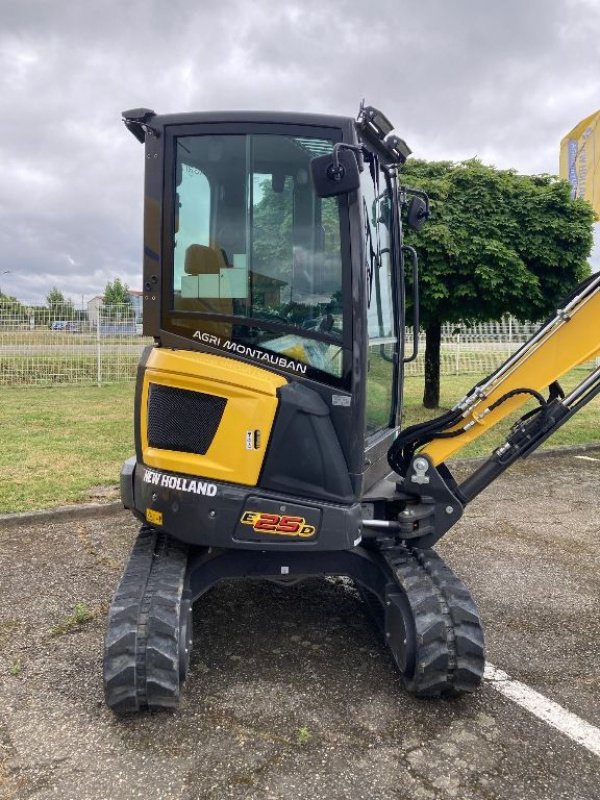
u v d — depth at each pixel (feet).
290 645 12.37
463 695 10.71
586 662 11.89
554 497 22.62
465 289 29.48
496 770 9.00
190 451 10.60
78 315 49.90
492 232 29.91
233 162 10.96
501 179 30.94
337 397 10.55
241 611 13.76
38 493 21.11
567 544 18.07
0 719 10.01
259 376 10.37
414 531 11.48
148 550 11.48
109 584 14.92
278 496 10.28
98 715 10.11
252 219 10.94
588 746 9.52
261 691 10.80
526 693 10.85
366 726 9.90
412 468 11.60
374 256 12.16
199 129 10.98
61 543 17.51
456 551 17.48
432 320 31.86
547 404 11.50
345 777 8.82
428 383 36.96
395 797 8.47
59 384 48.85
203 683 11.03
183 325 11.20
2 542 17.57
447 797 8.48
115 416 35.53
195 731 9.74
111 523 19.17
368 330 11.34
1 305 48.88
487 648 12.35
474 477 11.84
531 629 13.16
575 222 30.71
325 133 10.68
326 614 13.69
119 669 9.50
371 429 12.48
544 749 9.45
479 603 14.33
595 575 15.93
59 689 10.80
